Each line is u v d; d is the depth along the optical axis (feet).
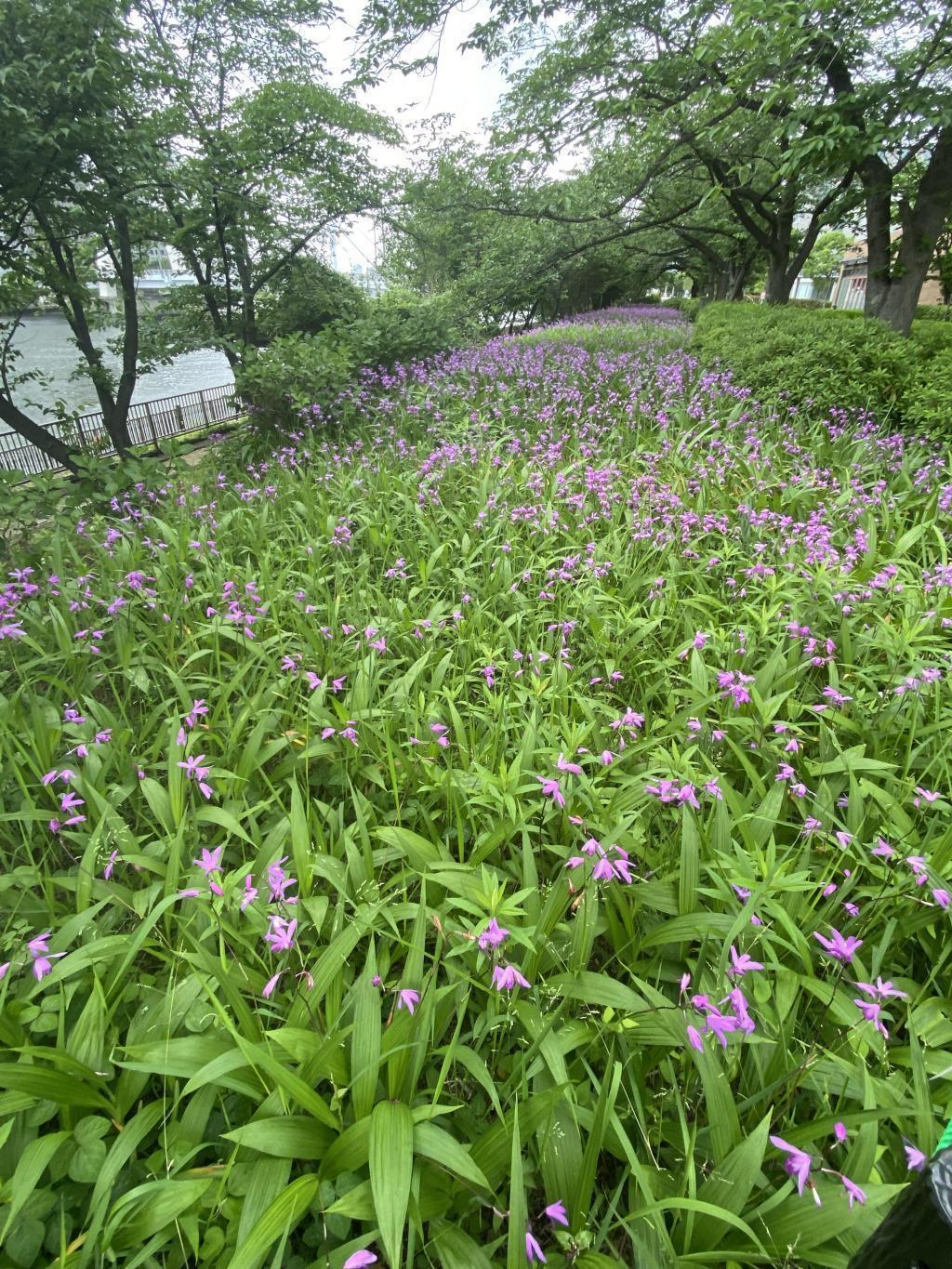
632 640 10.94
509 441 22.52
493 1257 4.89
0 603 12.14
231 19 40.42
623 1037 5.44
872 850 6.38
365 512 17.02
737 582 13.35
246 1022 5.19
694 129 40.86
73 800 7.08
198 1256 4.49
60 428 30.14
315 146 44.78
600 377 28.60
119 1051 5.42
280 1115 4.77
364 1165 4.80
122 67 21.38
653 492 16.31
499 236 59.88
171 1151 4.90
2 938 6.58
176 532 16.30
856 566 13.06
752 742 8.85
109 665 11.90
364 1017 4.97
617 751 8.79
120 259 33.83
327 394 26.96
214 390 63.31
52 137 19.77
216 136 39.65
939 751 8.20
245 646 11.54
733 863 6.35
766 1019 5.44
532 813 7.43
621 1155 5.03
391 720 9.20
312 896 6.84
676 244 79.00
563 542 15.39
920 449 19.11
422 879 6.41
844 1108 5.29
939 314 47.83
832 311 40.16
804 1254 4.18
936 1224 2.77
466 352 36.42
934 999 5.69
